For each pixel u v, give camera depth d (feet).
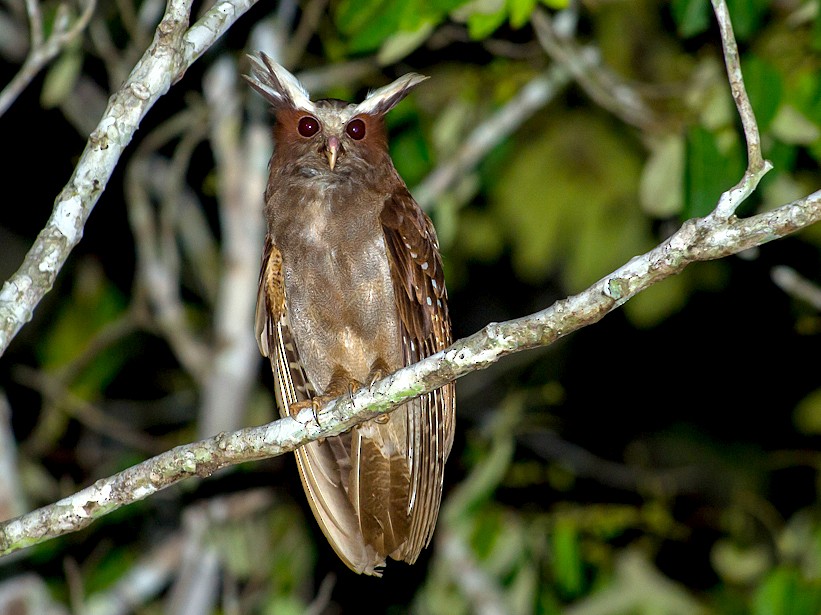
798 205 21.76
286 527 43.55
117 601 40.68
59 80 38.14
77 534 43.39
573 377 53.72
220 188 41.34
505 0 33.50
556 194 48.49
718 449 53.93
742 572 44.93
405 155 42.29
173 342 42.60
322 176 30.96
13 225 51.31
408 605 42.93
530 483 44.70
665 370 55.62
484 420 47.62
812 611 36.68
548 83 43.01
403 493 30.40
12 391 51.72
